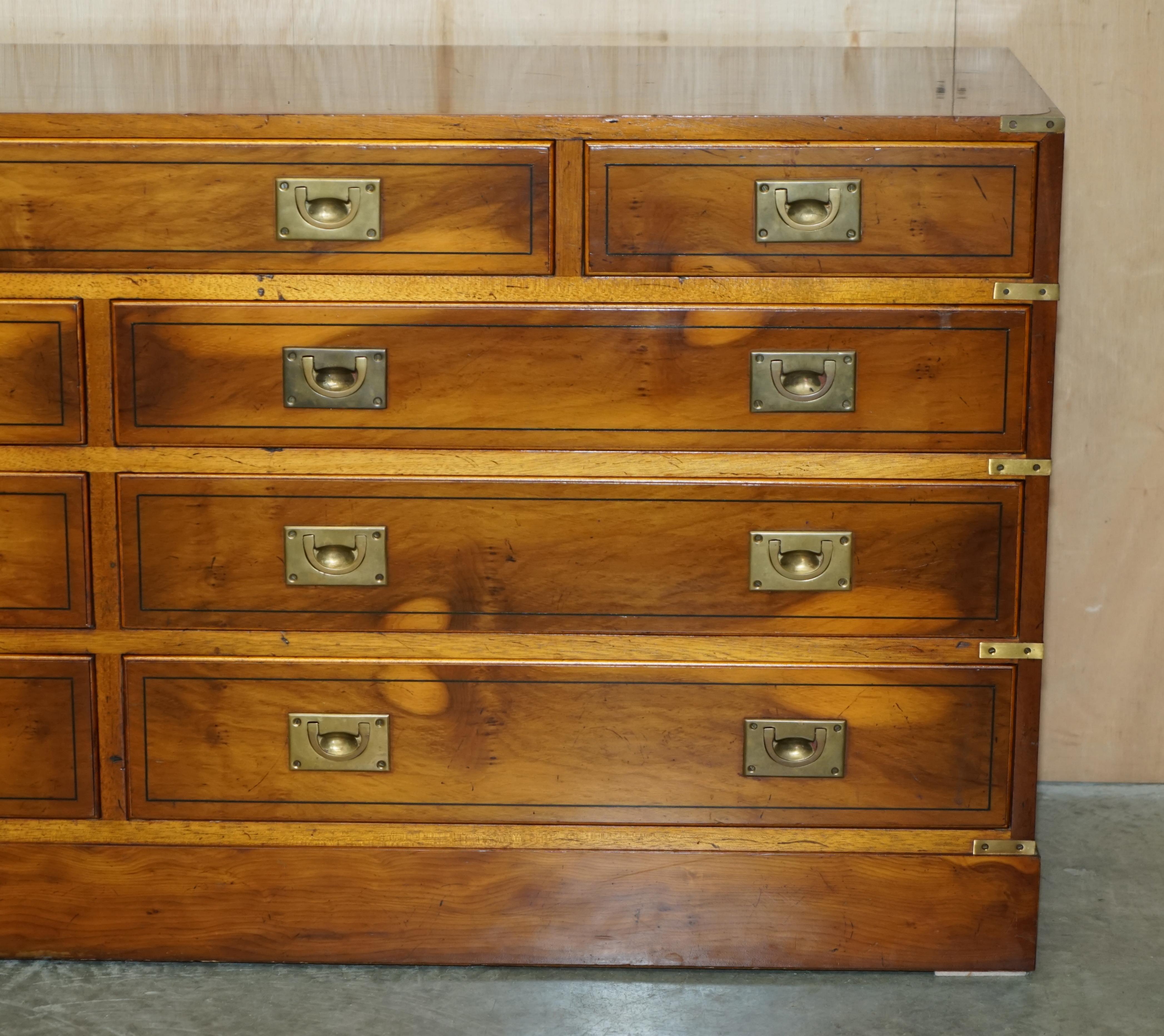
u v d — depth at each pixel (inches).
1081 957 77.3
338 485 71.1
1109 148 94.3
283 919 74.6
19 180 68.7
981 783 72.8
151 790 73.7
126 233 69.1
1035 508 70.7
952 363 69.6
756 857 73.6
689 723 72.7
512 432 70.7
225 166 68.5
